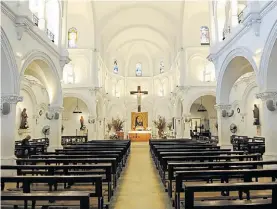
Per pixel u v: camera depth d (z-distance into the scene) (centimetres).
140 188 779
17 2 904
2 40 812
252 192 664
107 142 1686
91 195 465
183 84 2267
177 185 500
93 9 2264
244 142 1361
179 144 1349
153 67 3309
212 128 2719
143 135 2891
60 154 912
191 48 2288
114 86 3194
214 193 666
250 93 1842
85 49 2352
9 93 875
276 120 892
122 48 3206
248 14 920
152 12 2403
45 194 353
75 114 2700
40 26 1221
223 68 1321
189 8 2242
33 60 1152
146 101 3269
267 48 867
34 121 2044
